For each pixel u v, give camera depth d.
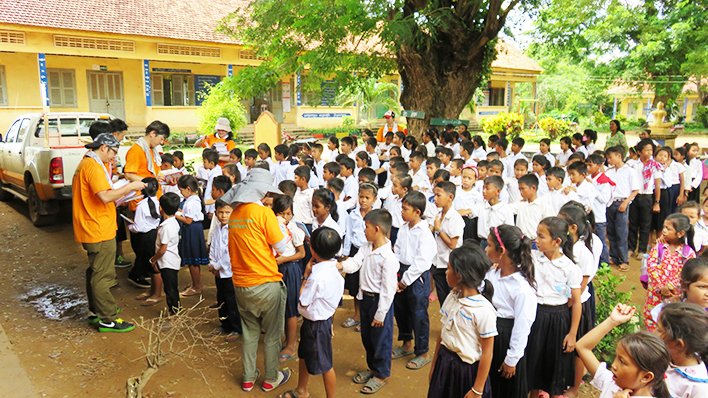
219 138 8.16
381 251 3.40
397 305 3.97
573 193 5.12
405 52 10.00
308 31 8.43
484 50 10.61
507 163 7.71
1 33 14.48
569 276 3.03
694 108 38.12
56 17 15.45
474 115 29.75
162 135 5.48
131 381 2.87
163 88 19.86
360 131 23.36
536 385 3.17
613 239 6.39
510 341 2.70
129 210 5.47
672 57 18.39
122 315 4.72
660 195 6.86
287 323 4.02
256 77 9.47
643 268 3.77
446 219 4.23
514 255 2.76
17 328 4.35
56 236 7.25
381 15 8.32
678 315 2.17
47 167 6.96
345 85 9.49
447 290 4.38
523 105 31.92
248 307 3.34
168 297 4.58
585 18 13.36
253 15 9.37
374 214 3.40
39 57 15.33
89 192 4.11
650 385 1.90
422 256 3.69
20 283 5.45
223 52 18.77
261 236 3.31
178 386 3.52
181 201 5.73
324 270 3.17
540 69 30.44
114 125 5.28
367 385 3.49
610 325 2.29
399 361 3.97
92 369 3.70
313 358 3.17
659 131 13.39
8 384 3.40
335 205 4.36
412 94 10.84
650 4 18.39
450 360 2.67
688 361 2.18
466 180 5.16
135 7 18.09
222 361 3.91
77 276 5.71
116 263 6.15
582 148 8.72
